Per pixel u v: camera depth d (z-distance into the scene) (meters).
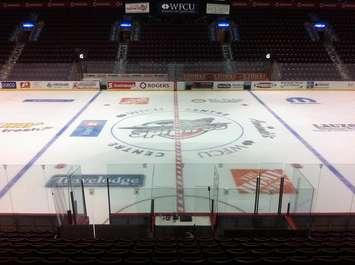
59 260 4.70
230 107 20.06
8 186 9.70
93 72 26.28
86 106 20.38
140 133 15.28
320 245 5.57
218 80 26.06
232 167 10.02
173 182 9.20
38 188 9.55
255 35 30.67
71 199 8.04
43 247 5.54
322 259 4.66
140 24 31.62
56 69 25.88
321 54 29.03
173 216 8.00
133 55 28.62
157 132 15.40
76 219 8.04
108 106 20.33
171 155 12.80
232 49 29.23
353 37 30.64
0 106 20.53
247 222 7.91
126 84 25.48
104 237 7.18
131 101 21.64
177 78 25.92
